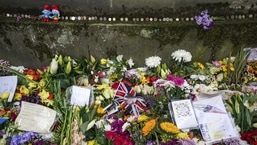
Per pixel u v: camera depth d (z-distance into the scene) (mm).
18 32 2959
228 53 3127
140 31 2918
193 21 2949
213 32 2988
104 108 2750
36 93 2857
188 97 2861
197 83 2984
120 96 2840
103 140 2484
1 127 2600
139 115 2670
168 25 2906
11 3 2920
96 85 2920
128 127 2535
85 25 2900
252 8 3012
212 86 2965
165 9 2912
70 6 2893
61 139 2500
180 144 2428
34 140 2506
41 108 2684
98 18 2934
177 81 2920
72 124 2549
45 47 3029
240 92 2893
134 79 2961
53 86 2852
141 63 3125
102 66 3021
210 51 3125
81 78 2934
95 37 2963
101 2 2855
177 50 3051
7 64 3129
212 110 2732
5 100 2762
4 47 3072
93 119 2621
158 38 2965
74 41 2988
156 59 3006
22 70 3061
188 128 2633
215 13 2984
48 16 2896
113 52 3057
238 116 2705
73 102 2732
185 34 2965
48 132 2576
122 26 2898
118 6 2875
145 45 3010
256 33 3051
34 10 2936
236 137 2559
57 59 2963
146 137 2496
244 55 3057
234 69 3043
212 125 2645
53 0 2873
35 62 3129
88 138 2525
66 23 2898
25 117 2629
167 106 2760
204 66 3139
